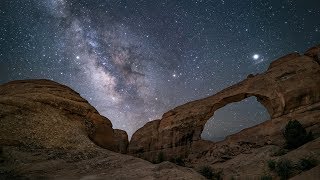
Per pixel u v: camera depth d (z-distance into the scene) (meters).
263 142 21.75
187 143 27.17
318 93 21.50
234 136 24.31
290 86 22.50
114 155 14.06
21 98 17.55
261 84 24.50
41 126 15.73
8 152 12.55
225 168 19.08
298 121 20.48
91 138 18.94
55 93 20.19
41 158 12.59
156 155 28.48
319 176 9.55
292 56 24.88
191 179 10.64
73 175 10.98
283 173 14.30
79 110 19.59
